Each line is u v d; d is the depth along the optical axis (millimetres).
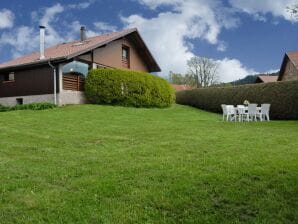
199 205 5996
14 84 28375
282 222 5387
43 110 21922
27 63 26688
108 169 8148
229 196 6289
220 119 22500
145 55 34594
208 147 10648
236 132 14203
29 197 6379
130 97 25859
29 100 27422
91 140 12359
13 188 6844
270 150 10008
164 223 5391
